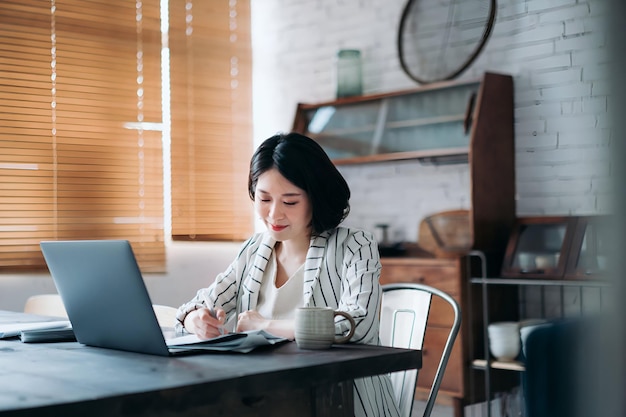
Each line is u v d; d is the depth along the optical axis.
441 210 4.31
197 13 4.80
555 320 1.95
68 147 4.28
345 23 4.82
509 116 3.92
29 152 4.16
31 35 4.17
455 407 3.65
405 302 1.88
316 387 1.29
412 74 4.41
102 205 4.38
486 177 3.77
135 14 4.52
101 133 4.39
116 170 4.43
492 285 3.75
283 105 5.14
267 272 1.89
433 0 4.33
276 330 1.62
